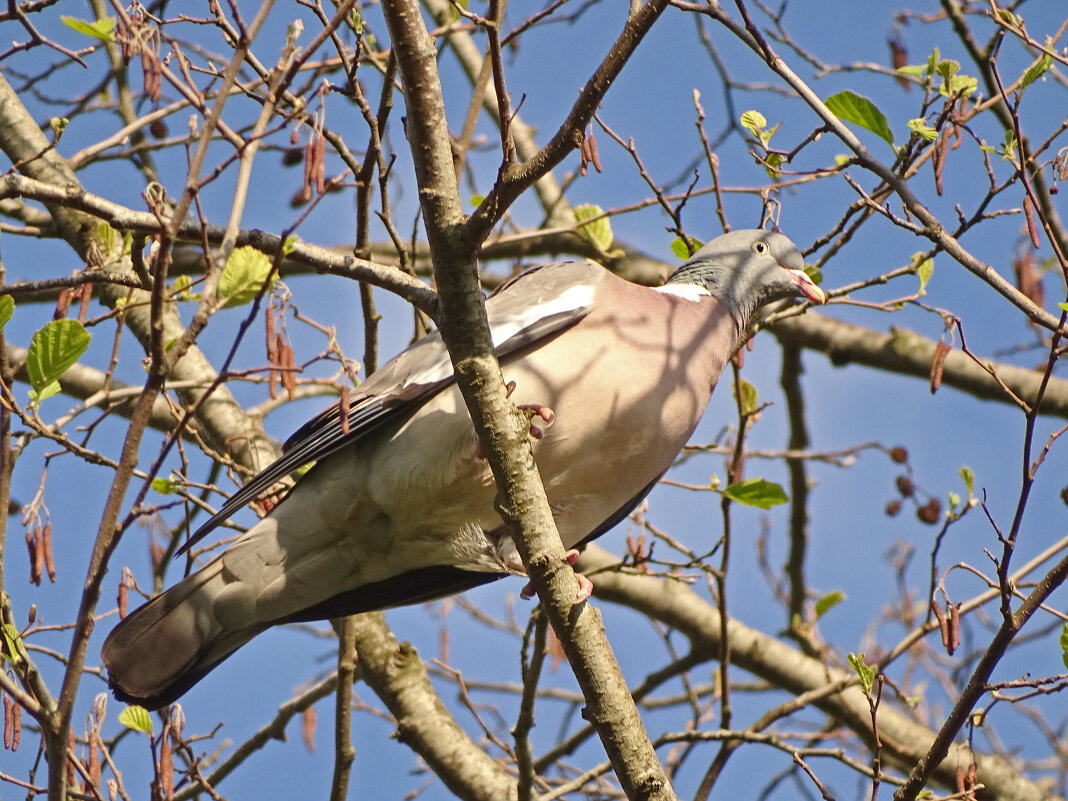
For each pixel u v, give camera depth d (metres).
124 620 8.80
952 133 8.78
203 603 8.90
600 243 11.79
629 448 8.84
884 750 12.45
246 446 11.51
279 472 8.34
